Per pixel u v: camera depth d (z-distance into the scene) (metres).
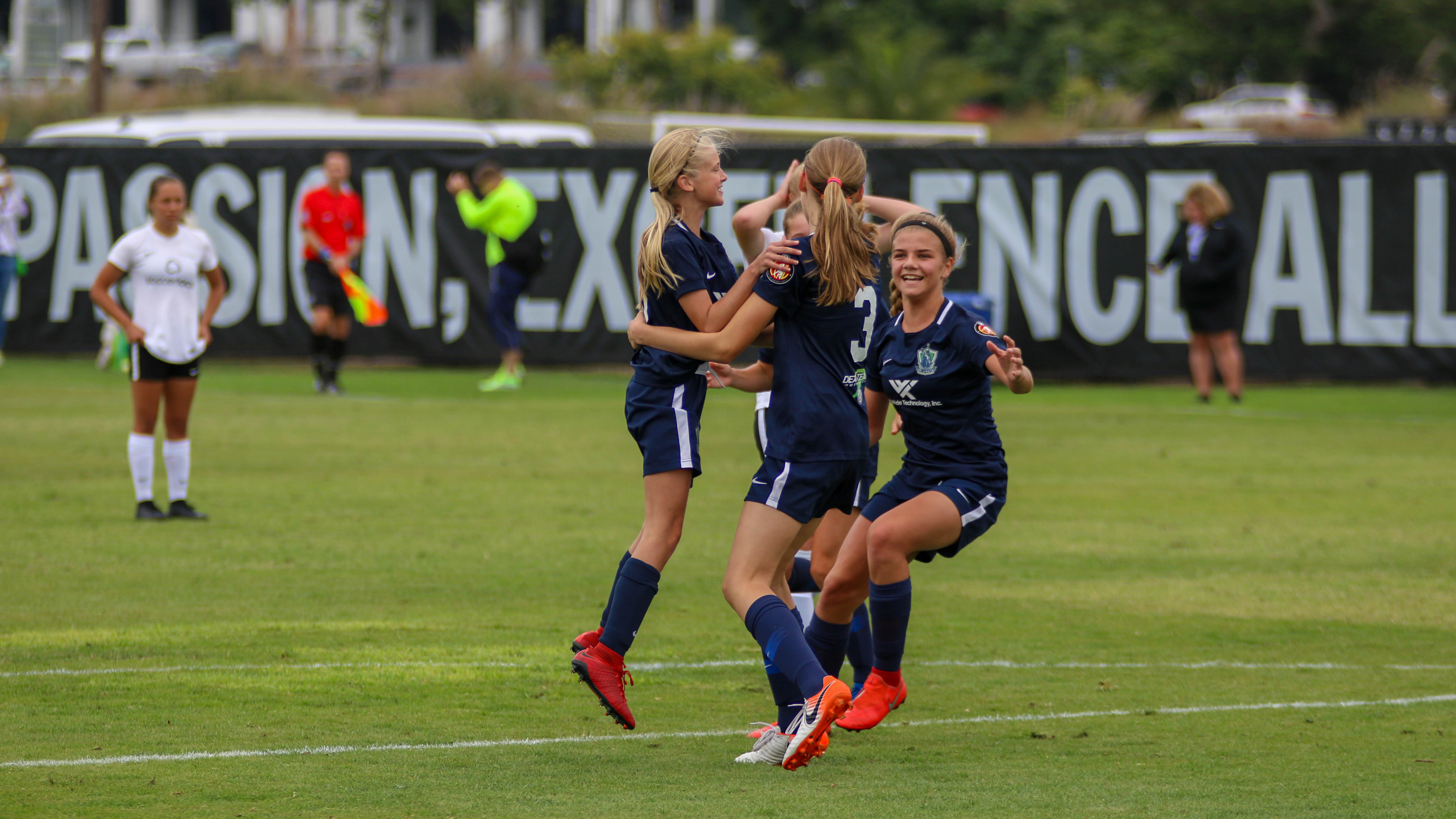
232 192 62.50
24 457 39.56
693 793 15.14
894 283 18.27
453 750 16.70
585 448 42.59
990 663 21.20
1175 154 58.44
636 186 61.12
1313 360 58.38
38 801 14.63
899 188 59.72
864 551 17.56
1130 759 16.52
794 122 91.50
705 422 49.03
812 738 15.19
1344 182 57.75
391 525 31.25
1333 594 25.77
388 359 63.16
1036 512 33.69
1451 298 57.69
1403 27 181.25
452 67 192.38
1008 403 54.03
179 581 25.70
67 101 122.19
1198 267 53.47
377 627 22.66
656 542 16.66
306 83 134.88
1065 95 158.75
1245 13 182.25
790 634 15.82
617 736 17.42
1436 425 48.31
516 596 24.98
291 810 14.45
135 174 62.66
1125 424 48.47
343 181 55.75
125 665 20.27
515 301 56.78
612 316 61.59
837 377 16.56
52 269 63.34
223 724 17.56
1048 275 59.38
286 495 34.72
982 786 15.45
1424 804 14.77
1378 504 34.81
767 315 16.28
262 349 63.00
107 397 52.12
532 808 14.62
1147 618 24.05
